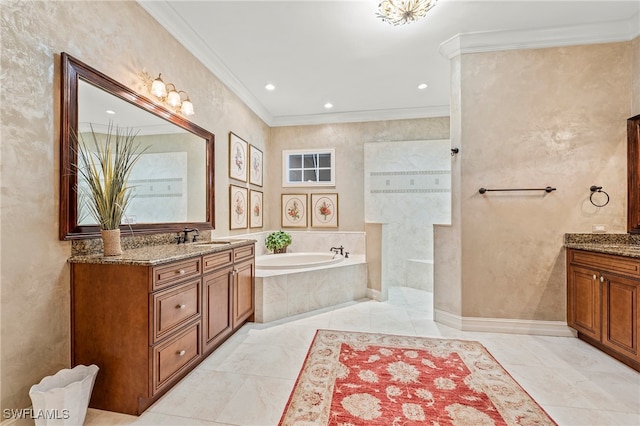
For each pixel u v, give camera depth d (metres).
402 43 2.66
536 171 2.54
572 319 2.43
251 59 2.94
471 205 2.64
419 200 4.30
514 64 2.56
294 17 2.30
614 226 2.43
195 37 2.55
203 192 2.80
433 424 1.42
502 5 2.17
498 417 1.48
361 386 1.75
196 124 2.70
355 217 4.47
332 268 3.41
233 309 2.42
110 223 1.66
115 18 1.85
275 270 3.18
